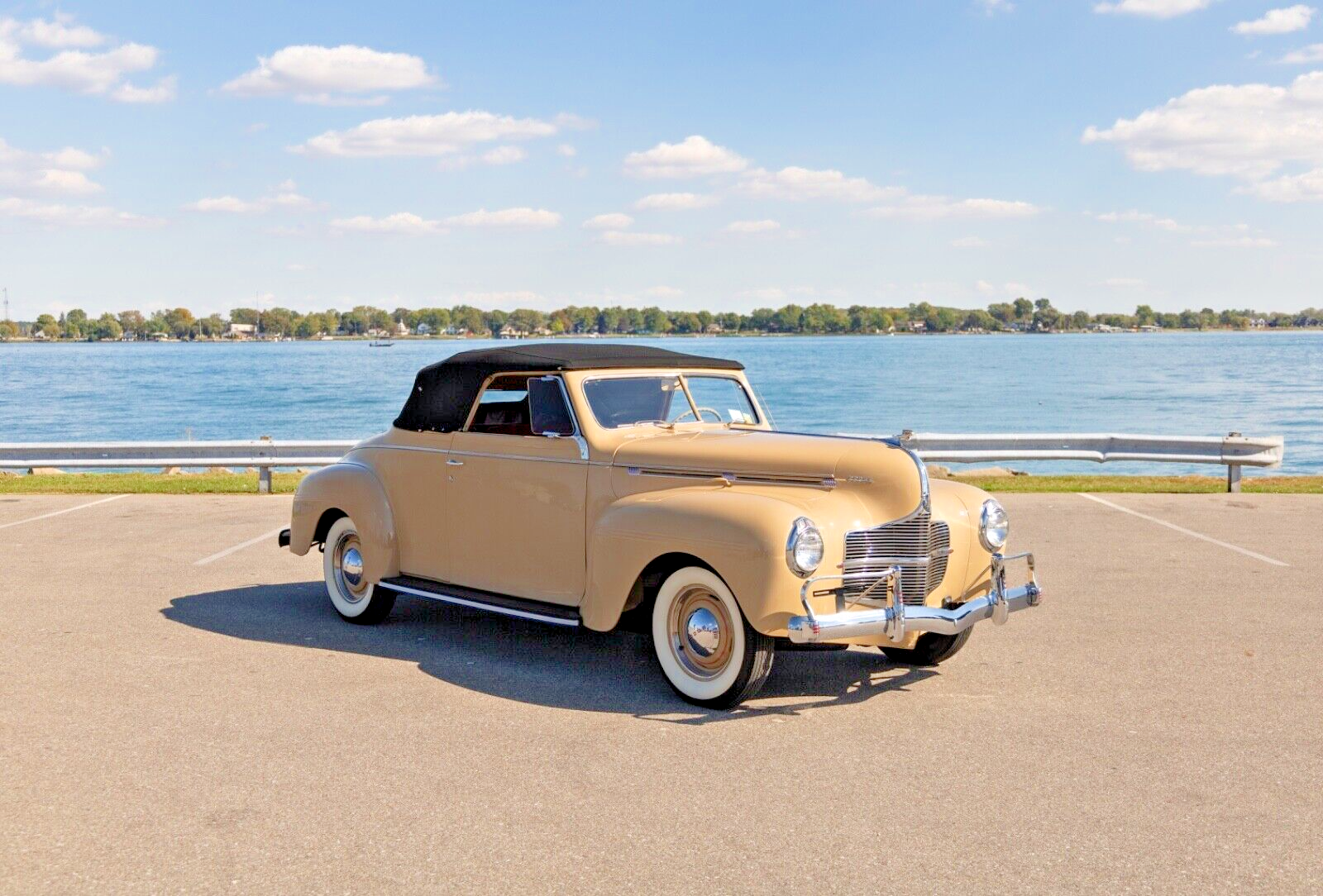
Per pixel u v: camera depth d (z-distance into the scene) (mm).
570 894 3549
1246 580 8602
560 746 4953
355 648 6742
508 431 6781
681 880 3633
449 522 6824
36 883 3625
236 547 10234
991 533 5887
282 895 3543
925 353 151750
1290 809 4207
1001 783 4496
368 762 4742
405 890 3572
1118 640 6852
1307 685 5875
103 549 10125
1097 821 4105
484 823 4102
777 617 5188
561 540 6242
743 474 5781
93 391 66250
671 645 5711
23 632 7055
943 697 5730
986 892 3545
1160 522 11500
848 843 3916
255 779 4547
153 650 6648
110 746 4930
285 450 14477
